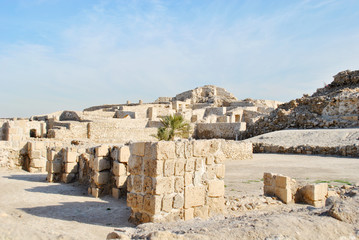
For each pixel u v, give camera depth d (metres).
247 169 21.08
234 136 44.97
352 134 30.98
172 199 9.33
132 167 9.95
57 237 5.70
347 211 7.27
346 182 15.43
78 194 14.26
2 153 21.52
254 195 12.68
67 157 17.31
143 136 42.66
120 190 13.55
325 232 6.45
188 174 9.74
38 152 21.44
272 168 21.17
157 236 5.54
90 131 38.56
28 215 9.81
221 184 10.54
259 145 33.75
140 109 56.41
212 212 10.28
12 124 31.47
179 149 9.55
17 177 18.62
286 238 6.00
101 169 14.05
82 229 8.44
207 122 50.28
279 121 44.38
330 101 40.66
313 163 23.12
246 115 56.16
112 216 10.41
